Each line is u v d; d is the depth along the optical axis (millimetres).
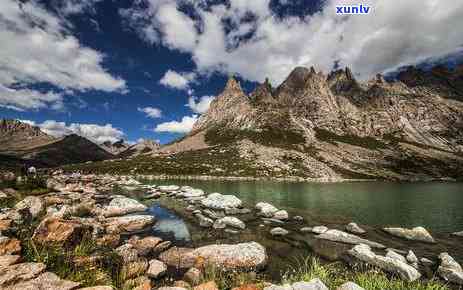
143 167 127000
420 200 46188
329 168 140875
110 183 66188
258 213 29578
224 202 33312
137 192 47375
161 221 24469
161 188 52344
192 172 115188
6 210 20266
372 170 151750
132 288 9320
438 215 31984
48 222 12578
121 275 10336
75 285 7906
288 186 70188
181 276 11953
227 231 21234
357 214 31375
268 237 19672
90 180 69938
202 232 20797
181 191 48031
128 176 104938
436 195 55188
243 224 23062
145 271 11719
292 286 8281
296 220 26516
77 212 23203
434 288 9922
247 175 109750
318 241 18734
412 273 12578
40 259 9305
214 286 9648
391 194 55812
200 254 14469
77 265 9781
